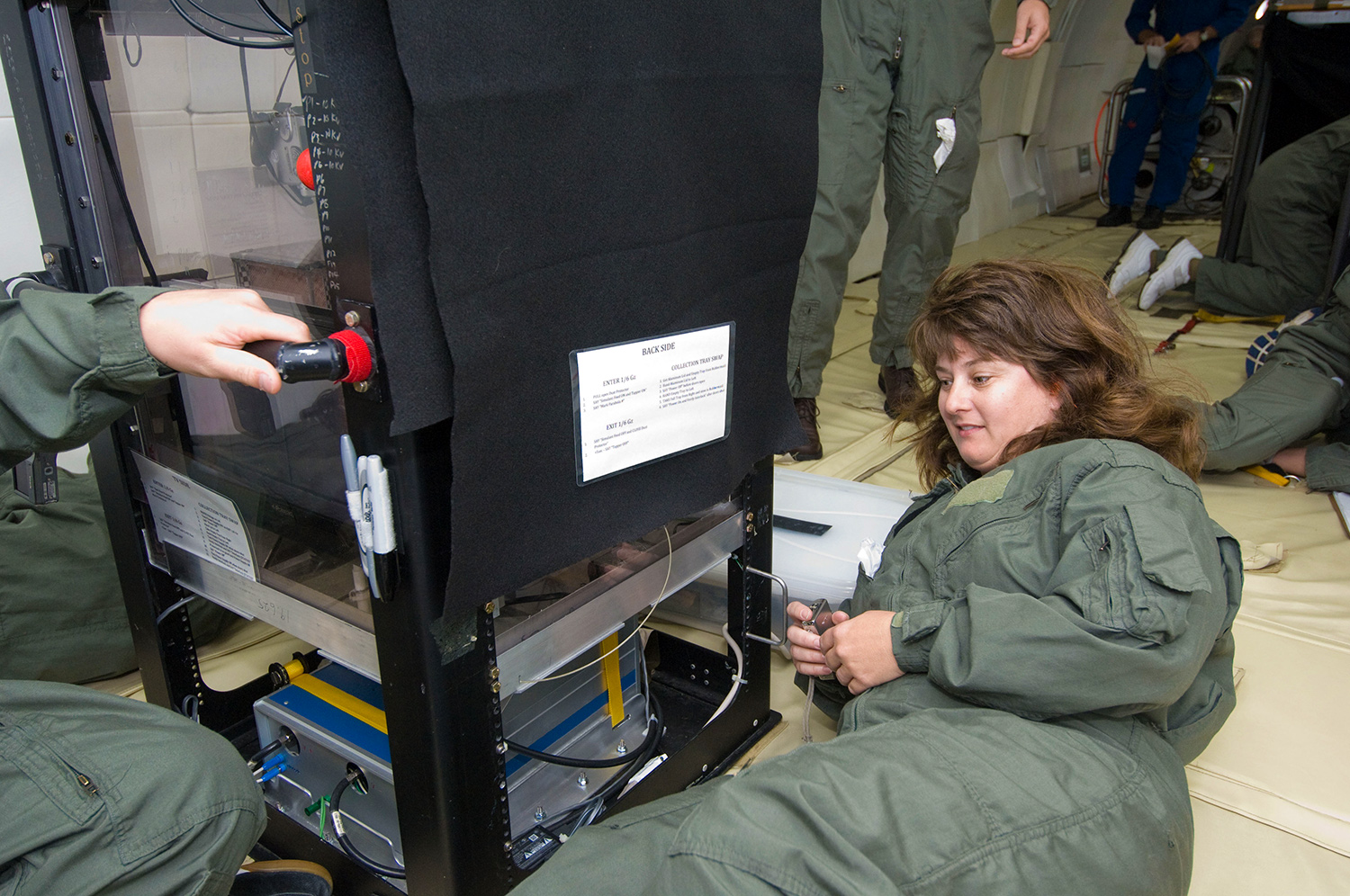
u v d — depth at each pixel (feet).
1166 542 2.77
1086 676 2.77
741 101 3.10
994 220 18.24
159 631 4.00
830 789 2.54
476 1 2.21
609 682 3.98
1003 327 3.45
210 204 3.44
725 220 3.21
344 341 2.30
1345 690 4.75
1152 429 3.46
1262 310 10.69
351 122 2.10
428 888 3.05
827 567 5.20
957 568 3.37
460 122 2.22
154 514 3.79
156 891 2.64
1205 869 3.68
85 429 2.62
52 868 2.49
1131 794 2.76
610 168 2.69
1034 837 2.56
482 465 2.55
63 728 2.72
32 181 3.56
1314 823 3.90
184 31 3.26
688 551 3.76
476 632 2.79
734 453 3.65
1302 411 6.81
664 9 2.74
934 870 2.45
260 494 3.37
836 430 8.31
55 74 3.35
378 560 2.55
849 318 11.99
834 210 7.10
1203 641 2.81
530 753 3.45
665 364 3.13
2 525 4.65
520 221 2.45
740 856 2.37
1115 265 12.07
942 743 2.77
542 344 2.65
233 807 2.82
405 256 2.28
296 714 3.61
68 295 2.57
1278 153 10.32
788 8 3.24
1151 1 16.53
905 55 7.04
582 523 3.00
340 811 3.57
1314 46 10.46
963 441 3.74
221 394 3.41
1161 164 17.74
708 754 4.15
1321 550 6.07
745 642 4.26
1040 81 18.86
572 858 2.77
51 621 4.71
